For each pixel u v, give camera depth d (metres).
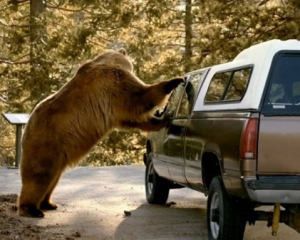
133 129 8.95
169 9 25.97
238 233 6.21
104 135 8.88
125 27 24.80
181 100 8.35
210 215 6.66
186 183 7.93
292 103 5.88
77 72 9.05
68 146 8.65
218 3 22.00
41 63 23.48
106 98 8.71
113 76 8.80
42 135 8.62
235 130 5.92
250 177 5.67
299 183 5.60
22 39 24.45
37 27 24.17
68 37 24.06
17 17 27.16
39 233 7.52
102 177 13.45
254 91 5.91
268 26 20.88
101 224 8.22
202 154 6.82
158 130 8.83
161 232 7.71
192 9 26.09
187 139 7.47
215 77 7.26
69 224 8.22
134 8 25.09
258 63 6.12
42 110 8.81
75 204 9.87
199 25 27.70
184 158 7.61
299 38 19.59
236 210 6.20
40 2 25.72
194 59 24.30
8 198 10.09
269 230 7.81
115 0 24.67
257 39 20.88
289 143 5.68
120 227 8.02
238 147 5.78
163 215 8.89
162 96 8.59
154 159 9.33
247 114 5.78
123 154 26.47
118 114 8.78
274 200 5.64
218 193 6.36
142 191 11.33
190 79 8.38
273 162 5.68
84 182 12.60
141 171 14.62
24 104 25.20
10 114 15.46
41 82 23.38
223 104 6.58
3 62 24.92
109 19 24.61
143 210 9.33
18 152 15.25
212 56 21.31
